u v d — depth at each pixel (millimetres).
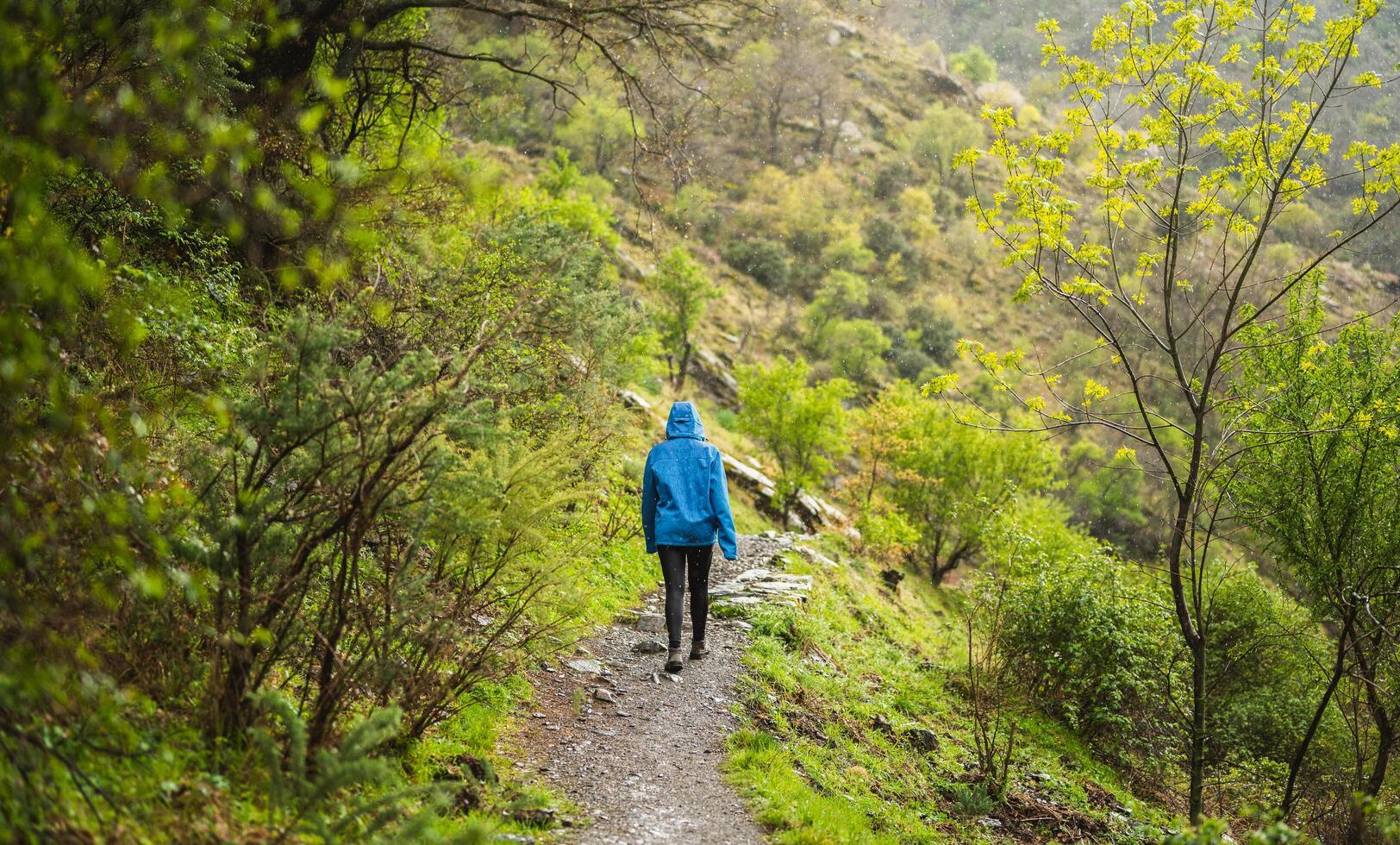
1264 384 8070
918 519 24469
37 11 2775
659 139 13859
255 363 3922
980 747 7297
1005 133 6918
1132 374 6871
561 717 5461
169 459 3812
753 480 22391
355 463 3576
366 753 3768
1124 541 42656
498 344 5168
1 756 2471
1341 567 7723
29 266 2545
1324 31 6434
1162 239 6891
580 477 5820
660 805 4508
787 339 67750
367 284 4414
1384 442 7566
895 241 87312
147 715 3170
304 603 4102
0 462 2621
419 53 13234
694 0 12773
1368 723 9609
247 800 3123
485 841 3146
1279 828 4094
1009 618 10289
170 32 3256
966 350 7133
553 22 12602
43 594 2811
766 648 7742
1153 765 9305
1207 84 6488
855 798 5402
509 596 4660
